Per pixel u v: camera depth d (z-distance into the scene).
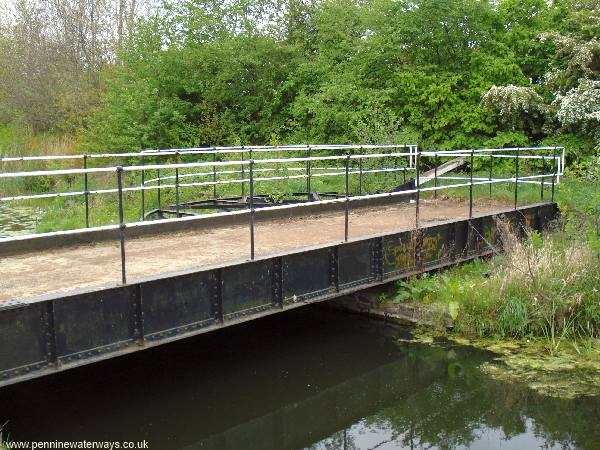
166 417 6.43
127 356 8.11
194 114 23.91
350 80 21.16
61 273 6.88
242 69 23.55
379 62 21.17
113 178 20.27
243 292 6.78
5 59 31.00
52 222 14.63
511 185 15.11
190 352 8.32
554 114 18.19
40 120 28.95
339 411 6.69
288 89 23.28
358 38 22.75
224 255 7.78
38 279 6.59
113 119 22.09
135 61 24.12
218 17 25.06
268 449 5.88
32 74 30.05
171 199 16.38
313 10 24.70
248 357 8.13
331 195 13.86
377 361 7.94
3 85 30.28
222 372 7.63
